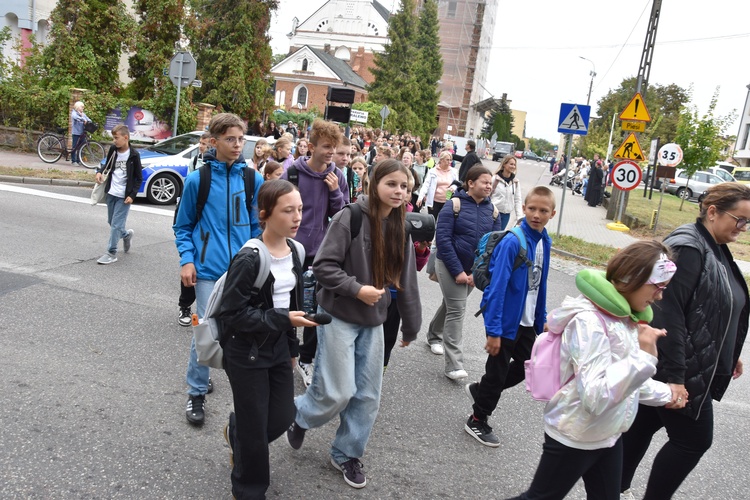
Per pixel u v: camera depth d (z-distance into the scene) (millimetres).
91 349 4992
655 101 58844
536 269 4031
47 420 3809
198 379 4012
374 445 4012
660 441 4559
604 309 2459
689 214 22344
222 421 4078
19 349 4824
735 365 3256
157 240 9328
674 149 16969
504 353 4020
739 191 2984
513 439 4340
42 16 25156
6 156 16484
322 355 3383
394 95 55250
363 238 3340
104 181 7633
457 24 76375
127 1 24156
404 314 3570
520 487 3709
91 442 3625
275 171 6305
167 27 19453
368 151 20000
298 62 66688
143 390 4383
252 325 2818
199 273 4066
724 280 2945
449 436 4258
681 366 2848
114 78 19484
